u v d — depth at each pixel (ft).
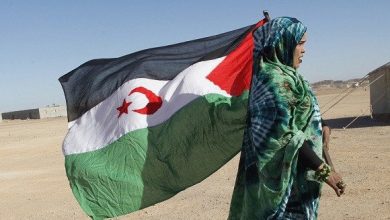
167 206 32.60
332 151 52.80
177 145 16.48
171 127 16.56
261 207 12.17
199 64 17.02
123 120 17.17
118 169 16.92
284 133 11.50
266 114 11.67
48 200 39.93
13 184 49.80
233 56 16.58
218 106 16.14
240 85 16.16
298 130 11.71
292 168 11.65
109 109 17.60
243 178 13.10
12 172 59.16
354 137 64.75
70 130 17.98
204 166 16.42
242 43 16.62
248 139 12.57
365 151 51.03
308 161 11.68
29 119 333.62
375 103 89.86
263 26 12.53
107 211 16.96
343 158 47.32
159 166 16.67
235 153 16.12
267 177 11.77
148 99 17.16
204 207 31.65
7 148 94.79
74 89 18.35
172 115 16.65
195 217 29.35
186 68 17.26
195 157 16.42
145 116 17.01
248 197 12.53
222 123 16.08
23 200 40.86
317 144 12.21
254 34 12.81
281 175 11.54
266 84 11.84
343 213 27.40
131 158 16.88
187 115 16.43
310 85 12.69
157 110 16.99
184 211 30.96
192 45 17.71
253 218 12.48
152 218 29.73
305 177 11.98
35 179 52.06
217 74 16.60
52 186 46.70
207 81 16.58
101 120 17.65
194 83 16.67
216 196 34.73
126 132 16.99
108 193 16.97
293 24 12.13
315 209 12.44
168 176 16.63
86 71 18.54
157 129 16.78
